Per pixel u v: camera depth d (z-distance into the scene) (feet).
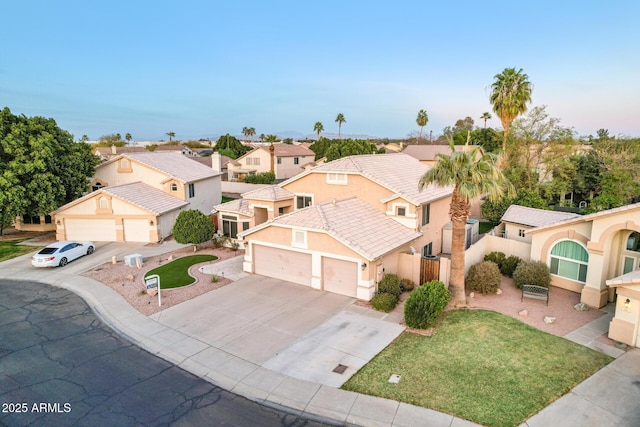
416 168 104.32
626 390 41.22
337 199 84.79
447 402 39.68
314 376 45.29
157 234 110.52
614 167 128.26
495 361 46.57
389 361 47.57
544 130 135.13
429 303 54.70
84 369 47.57
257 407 40.45
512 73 127.95
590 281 62.85
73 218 111.14
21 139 104.58
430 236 89.10
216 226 117.08
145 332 56.80
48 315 63.31
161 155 145.89
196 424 37.88
